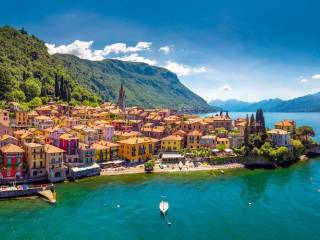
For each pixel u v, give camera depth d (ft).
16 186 462.60
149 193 472.85
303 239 334.03
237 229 355.36
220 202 438.81
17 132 646.33
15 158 495.82
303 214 397.19
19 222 365.20
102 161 622.95
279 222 374.02
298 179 558.56
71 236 334.65
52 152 514.68
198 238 334.24
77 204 422.41
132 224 365.20
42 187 458.09
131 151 643.45
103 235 338.34
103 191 477.77
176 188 499.51
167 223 369.09
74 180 529.45
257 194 473.26
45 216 382.63
